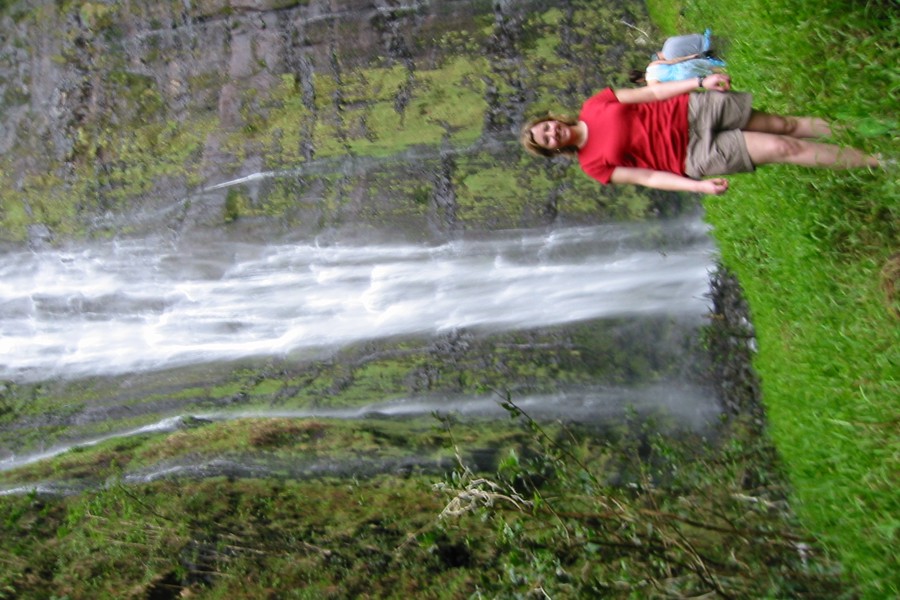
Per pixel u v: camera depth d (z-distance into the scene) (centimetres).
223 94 1047
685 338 855
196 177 1045
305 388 955
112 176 1064
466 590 684
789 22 531
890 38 454
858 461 478
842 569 505
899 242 475
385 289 986
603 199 955
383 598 704
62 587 754
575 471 620
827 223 521
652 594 498
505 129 991
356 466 828
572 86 994
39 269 1073
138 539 782
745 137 461
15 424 1003
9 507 841
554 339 922
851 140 448
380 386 938
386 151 1010
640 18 1000
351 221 1006
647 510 530
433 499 773
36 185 1078
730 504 633
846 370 504
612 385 873
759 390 762
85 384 1032
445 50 1016
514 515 667
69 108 1073
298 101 1034
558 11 1010
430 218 989
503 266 965
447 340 950
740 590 521
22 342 1069
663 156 469
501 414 877
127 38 1065
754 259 706
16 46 1084
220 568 754
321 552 752
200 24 1050
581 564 524
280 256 1016
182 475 842
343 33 1027
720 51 757
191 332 1028
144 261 1048
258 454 858
